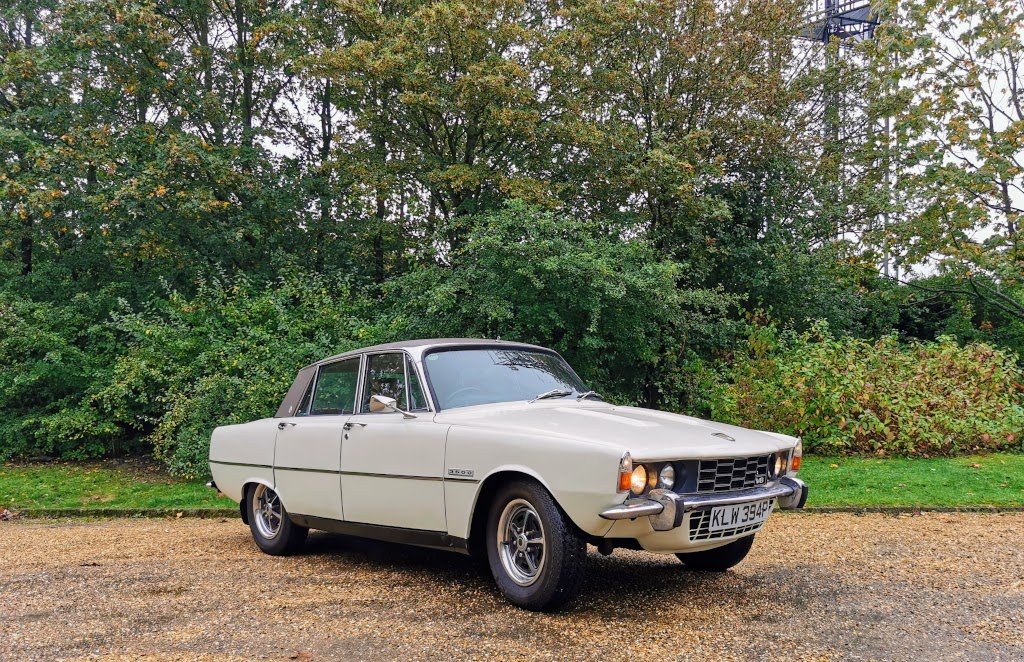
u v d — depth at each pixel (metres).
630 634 4.03
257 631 4.18
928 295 20.95
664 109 18.19
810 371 11.86
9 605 4.88
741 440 4.73
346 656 3.74
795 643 3.89
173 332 13.16
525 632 4.07
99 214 15.99
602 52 17.62
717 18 18.45
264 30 16.67
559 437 4.36
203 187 16.20
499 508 4.63
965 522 7.61
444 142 17.86
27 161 16.03
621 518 4.00
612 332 13.62
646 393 15.77
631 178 16.33
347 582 5.30
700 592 4.90
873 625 4.20
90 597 5.03
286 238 18.16
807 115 20.27
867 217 19.86
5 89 16.89
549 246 12.23
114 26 15.77
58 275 16.50
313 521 6.06
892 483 9.37
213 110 17.34
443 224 15.93
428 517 5.03
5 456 14.74
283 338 12.70
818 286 18.77
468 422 4.91
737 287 19.27
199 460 11.70
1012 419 11.80
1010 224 17.94
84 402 14.48
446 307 12.61
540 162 17.77
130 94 17.33
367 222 18.28
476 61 15.96
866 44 18.94
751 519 4.63
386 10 17.56
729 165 19.23
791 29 19.47
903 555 6.07
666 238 17.50
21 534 8.39
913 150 17.95
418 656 3.72
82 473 13.46
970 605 4.61
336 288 15.65
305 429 6.14
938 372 12.95
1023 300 20.44
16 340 14.89
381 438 5.39
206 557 6.42
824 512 8.28
